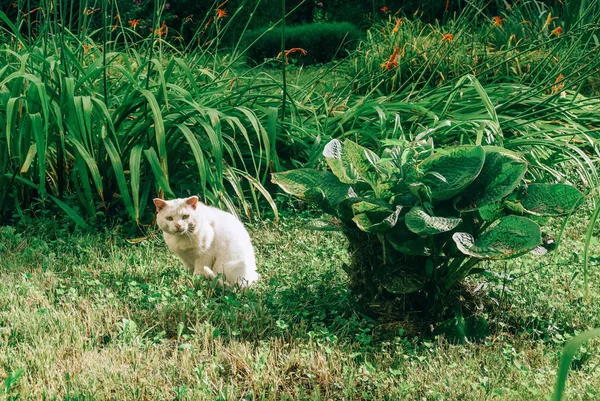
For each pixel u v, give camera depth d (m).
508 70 9.37
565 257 5.19
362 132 6.70
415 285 3.78
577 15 10.18
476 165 3.71
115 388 3.25
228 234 4.56
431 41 10.04
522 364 3.62
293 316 4.12
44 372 3.34
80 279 4.64
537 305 4.28
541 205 3.78
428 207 3.72
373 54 9.96
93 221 5.66
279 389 3.36
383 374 3.41
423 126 7.01
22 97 5.36
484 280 4.48
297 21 17.61
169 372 3.41
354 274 4.17
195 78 7.27
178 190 6.23
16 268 4.76
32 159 5.71
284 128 6.83
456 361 3.61
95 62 6.11
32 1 12.05
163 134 5.44
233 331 3.85
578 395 3.21
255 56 15.05
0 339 3.67
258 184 5.81
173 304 4.17
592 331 1.94
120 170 5.41
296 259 5.09
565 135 7.15
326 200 3.99
